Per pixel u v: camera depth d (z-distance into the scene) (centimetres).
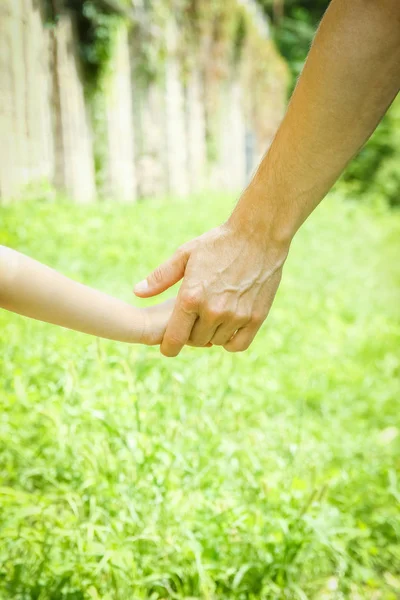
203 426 275
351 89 154
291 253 904
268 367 439
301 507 247
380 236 1390
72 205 854
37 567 207
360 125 159
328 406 405
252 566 221
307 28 3288
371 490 303
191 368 351
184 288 175
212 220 1027
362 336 579
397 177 2486
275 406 382
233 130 2134
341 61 152
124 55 1181
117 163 1156
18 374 289
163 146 1405
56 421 235
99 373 300
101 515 227
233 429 308
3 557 208
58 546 215
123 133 1187
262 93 2566
